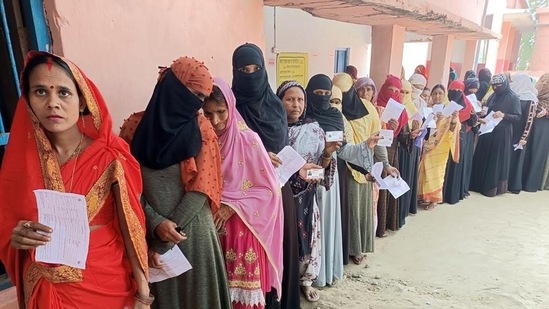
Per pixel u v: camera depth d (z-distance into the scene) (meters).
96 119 1.24
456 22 4.40
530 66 11.12
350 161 2.80
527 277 3.18
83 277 1.22
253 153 1.81
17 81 1.53
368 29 7.45
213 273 1.63
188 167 1.50
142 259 1.36
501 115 4.93
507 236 3.98
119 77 1.83
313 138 2.42
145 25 1.92
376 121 3.24
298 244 2.43
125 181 1.28
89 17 1.67
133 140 1.53
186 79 1.46
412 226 4.20
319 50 6.08
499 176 5.27
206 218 1.60
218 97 1.70
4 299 1.53
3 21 1.47
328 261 2.84
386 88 3.73
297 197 2.44
